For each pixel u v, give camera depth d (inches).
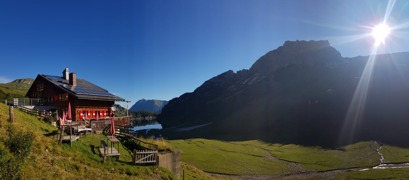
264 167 3398.1
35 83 2268.7
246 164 3454.7
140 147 1454.2
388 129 5674.2
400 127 5689.0
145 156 1261.1
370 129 5757.9
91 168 1008.9
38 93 2240.4
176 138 6939.0
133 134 1733.5
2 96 3408.0
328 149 4847.4
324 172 3280.0
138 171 1157.1
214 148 4530.0
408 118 5979.3
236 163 3447.3
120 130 1740.9
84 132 1391.5
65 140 1101.1
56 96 2064.5
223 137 6796.3
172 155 1391.5
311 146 5137.8
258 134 6722.4
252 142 5816.9
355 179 2883.9
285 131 6540.4
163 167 1311.5
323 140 5477.4
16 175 676.1
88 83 2482.8
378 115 6309.1
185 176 1627.7
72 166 954.1
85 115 2026.3
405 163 3732.8
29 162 812.0
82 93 1971.0
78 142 1178.6
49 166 859.4
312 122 6712.6
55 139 1091.9
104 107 2224.4
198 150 4111.7
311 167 3523.6
